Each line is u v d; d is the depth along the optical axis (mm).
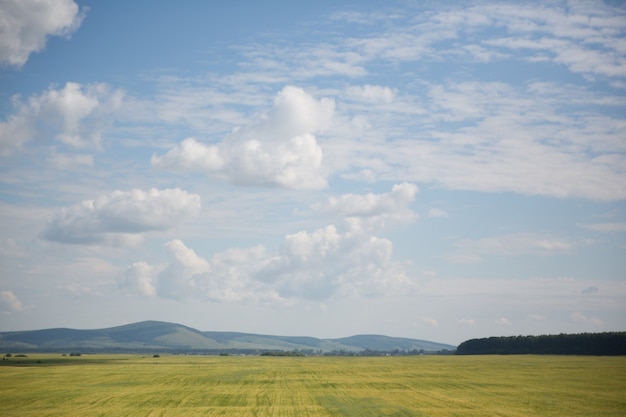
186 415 52812
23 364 144750
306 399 64688
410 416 51406
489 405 58375
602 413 52906
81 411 55656
